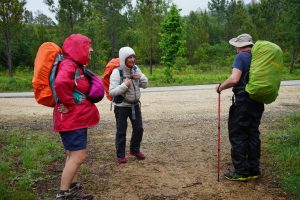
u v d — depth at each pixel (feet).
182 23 77.71
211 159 19.90
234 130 16.52
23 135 25.30
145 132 26.45
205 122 29.76
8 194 14.40
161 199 15.03
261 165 18.51
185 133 25.95
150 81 80.48
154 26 102.73
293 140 21.83
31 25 161.48
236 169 16.75
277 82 15.40
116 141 19.33
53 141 23.58
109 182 16.72
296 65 137.18
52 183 16.37
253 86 15.31
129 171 18.13
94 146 22.70
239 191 15.69
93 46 109.81
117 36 139.54
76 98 13.78
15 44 142.10
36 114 36.35
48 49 13.71
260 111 16.39
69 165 13.91
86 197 14.73
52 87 13.53
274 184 16.33
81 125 13.78
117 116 19.16
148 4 101.86
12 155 20.27
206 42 181.68
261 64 15.30
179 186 16.29
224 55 173.47
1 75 124.16
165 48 78.02
